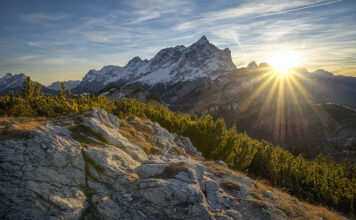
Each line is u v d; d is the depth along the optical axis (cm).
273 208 1120
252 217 1026
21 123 1298
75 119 1634
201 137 2786
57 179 862
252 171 3338
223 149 2728
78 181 910
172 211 845
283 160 3294
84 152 1052
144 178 996
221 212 999
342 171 3506
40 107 2231
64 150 1000
